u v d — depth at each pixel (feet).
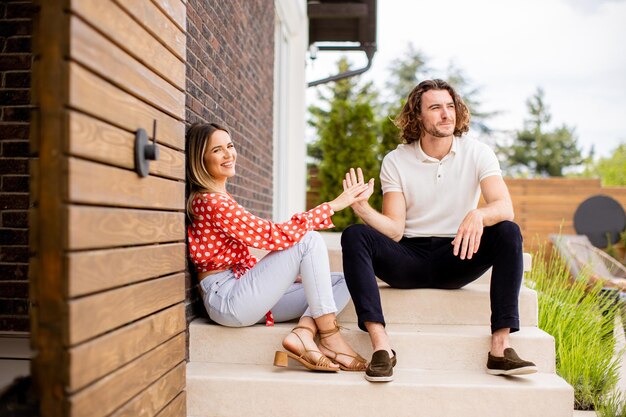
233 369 8.29
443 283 9.30
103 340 5.09
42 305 4.48
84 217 4.76
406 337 8.57
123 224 5.57
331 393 7.72
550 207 27.76
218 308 8.44
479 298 9.32
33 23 4.64
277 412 7.79
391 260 8.92
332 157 29.81
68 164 4.52
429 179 9.33
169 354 6.87
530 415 7.57
